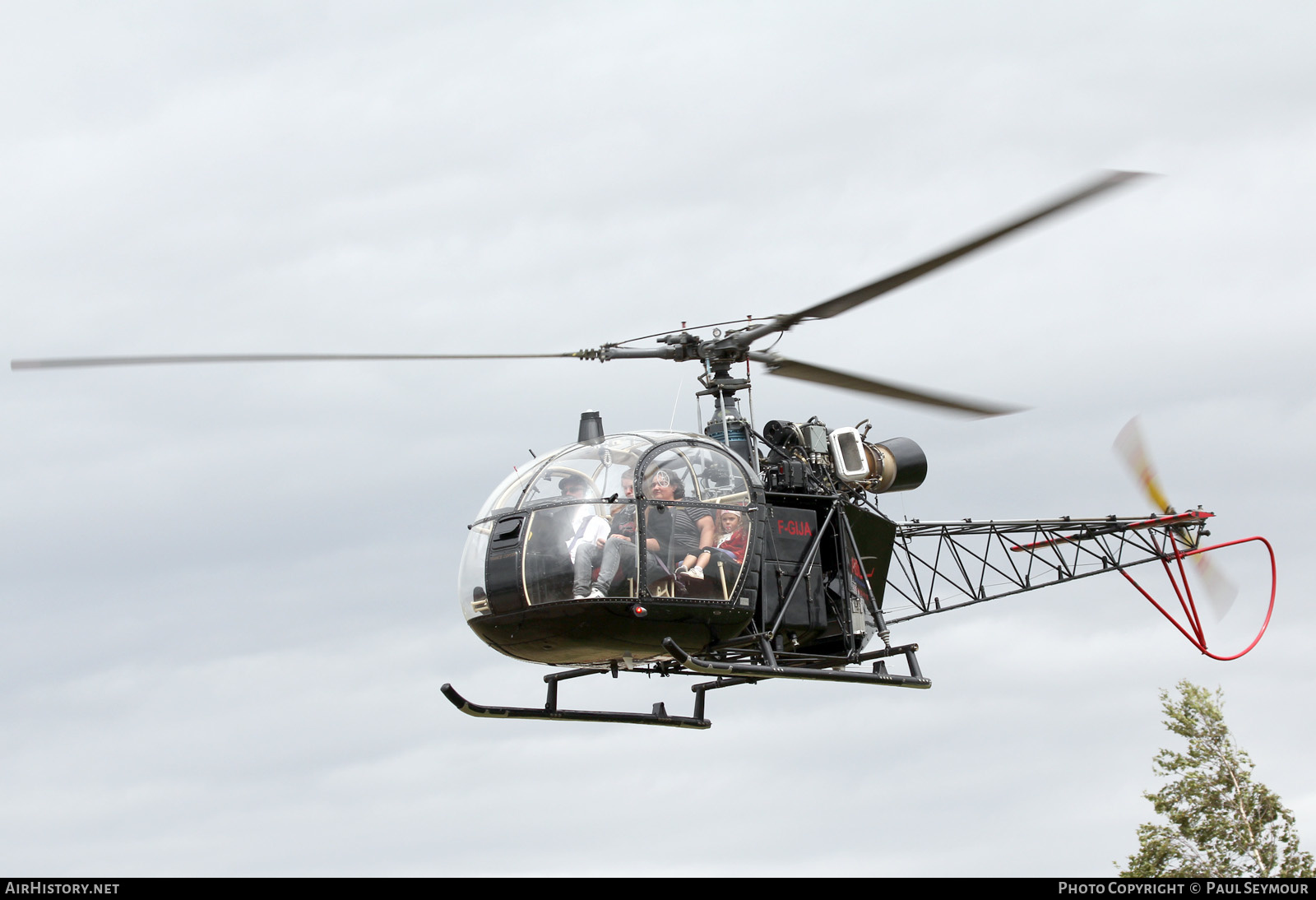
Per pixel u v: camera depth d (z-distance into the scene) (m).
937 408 20.78
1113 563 31.69
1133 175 15.36
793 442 23.38
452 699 20.97
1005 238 17.02
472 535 21.03
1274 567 32.91
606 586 19.73
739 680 23.59
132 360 16.31
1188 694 43.62
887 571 24.81
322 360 18.17
